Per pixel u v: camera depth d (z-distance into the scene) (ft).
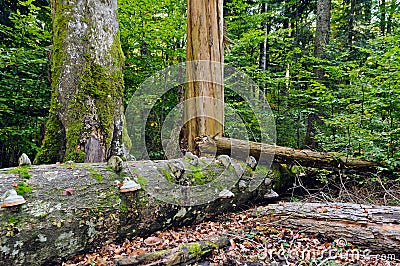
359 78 18.02
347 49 27.73
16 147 18.13
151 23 19.88
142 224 8.49
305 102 23.43
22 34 17.87
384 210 8.97
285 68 27.86
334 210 9.52
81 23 10.75
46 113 18.70
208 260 8.05
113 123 11.13
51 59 11.35
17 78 17.04
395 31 19.97
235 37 24.35
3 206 5.92
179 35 20.33
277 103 24.59
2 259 5.83
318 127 21.86
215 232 9.71
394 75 15.15
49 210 6.53
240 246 8.80
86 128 10.42
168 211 9.17
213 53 14.94
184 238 8.95
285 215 10.18
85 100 10.55
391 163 13.41
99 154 10.56
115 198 7.81
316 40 25.59
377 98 15.81
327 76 22.44
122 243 8.15
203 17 14.71
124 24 19.70
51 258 6.61
